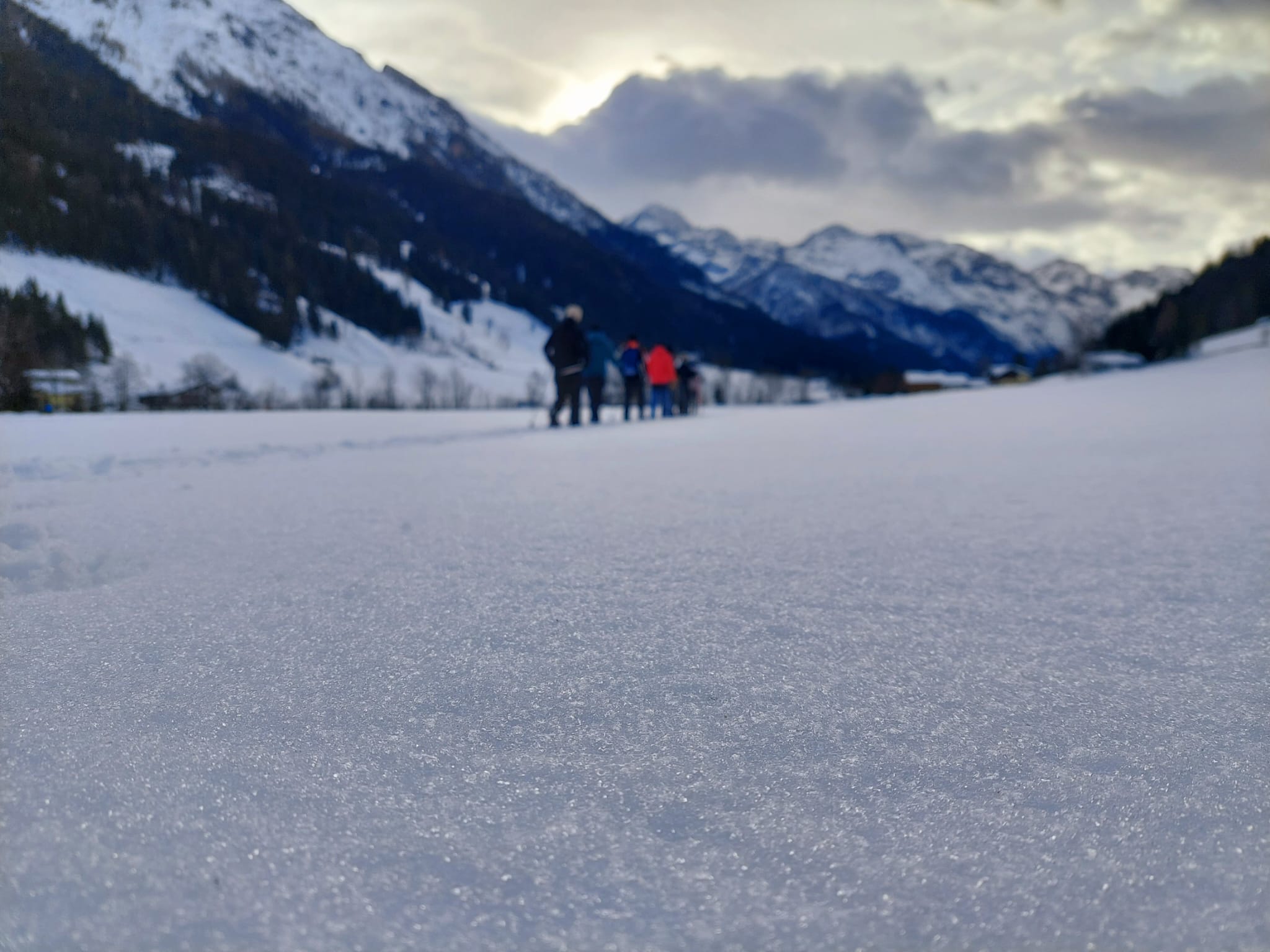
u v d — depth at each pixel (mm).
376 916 854
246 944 806
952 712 1426
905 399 28141
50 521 3611
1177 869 940
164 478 5348
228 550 2963
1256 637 1857
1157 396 17312
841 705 1456
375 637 1867
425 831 1020
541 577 2492
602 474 5672
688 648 1786
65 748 1243
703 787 1145
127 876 907
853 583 2414
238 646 1801
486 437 9844
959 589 2342
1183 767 1201
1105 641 1845
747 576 2506
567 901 887
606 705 1454
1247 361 33719
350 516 3787
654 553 2863
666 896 897
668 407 16375
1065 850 983
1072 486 4688
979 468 5766
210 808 1063
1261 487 4348
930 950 811
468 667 1656
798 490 4727
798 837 1015
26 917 833
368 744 1280
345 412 18922
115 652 1753
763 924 850
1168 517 3561
